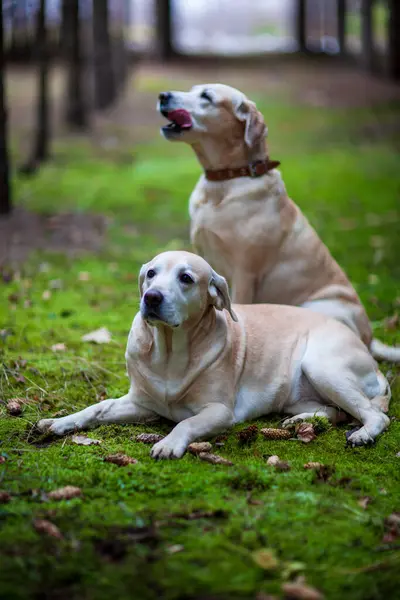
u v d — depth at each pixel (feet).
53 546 10.18
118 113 66.13
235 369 14.58
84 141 53.57
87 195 37.04
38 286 23.85
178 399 14.19
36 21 43.55
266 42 156.66
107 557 10.08
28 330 19.90
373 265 26.81
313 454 13.62
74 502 11.46
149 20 160.56
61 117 62.18
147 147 52.24
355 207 35.50
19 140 52.11
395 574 10.00
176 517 11.12
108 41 66.49
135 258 27.50
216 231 18.24
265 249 18.20
